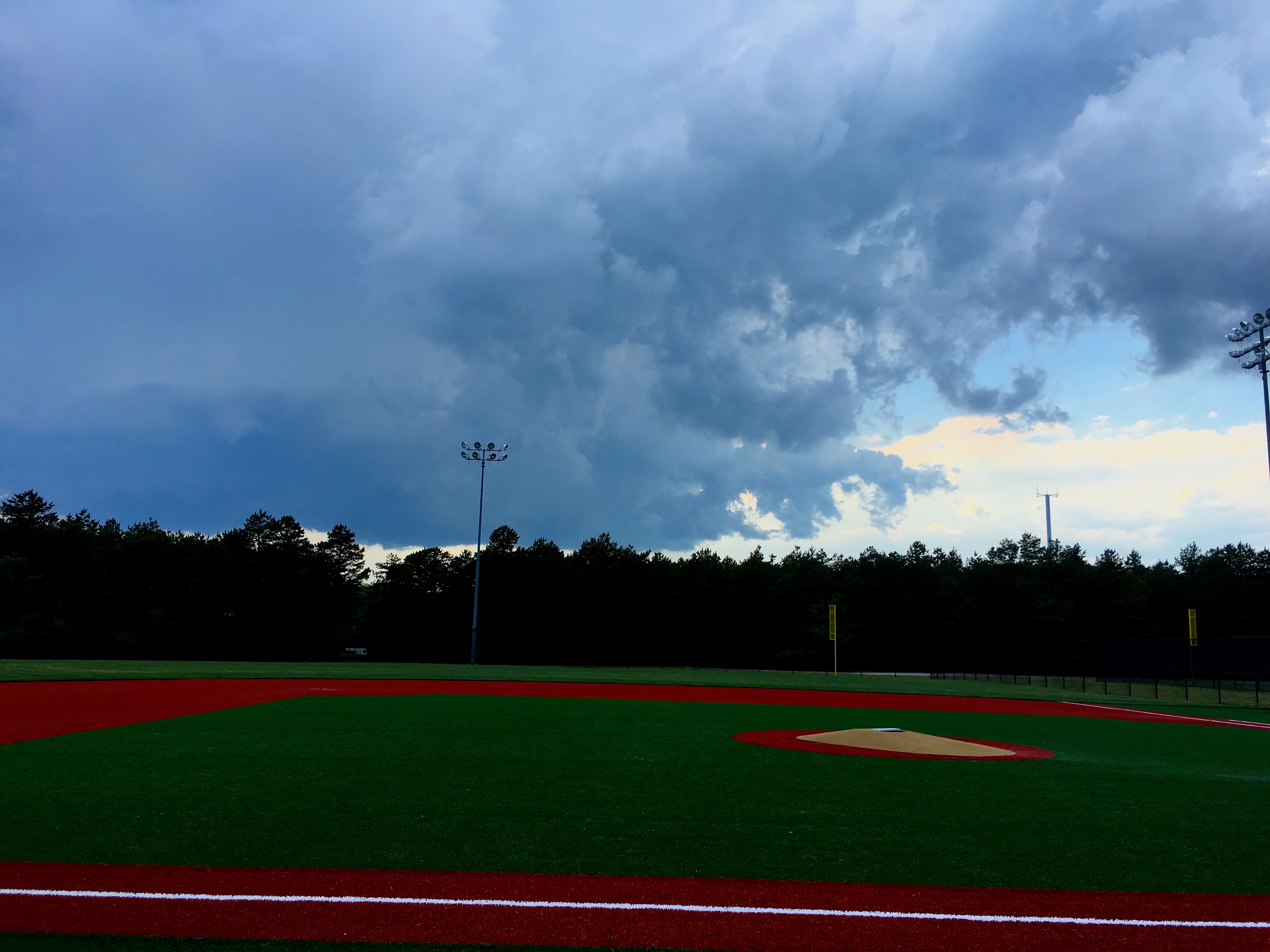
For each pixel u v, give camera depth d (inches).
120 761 526.6
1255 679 1337.4
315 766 513.3
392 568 3469.5
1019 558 4023.1
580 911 263.3
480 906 265.7
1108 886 293.0
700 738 690.2
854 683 1827.0
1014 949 239.8
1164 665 1721.2
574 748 615.2
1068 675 2032.5
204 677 1446.9
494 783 460.1
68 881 284.5
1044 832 366.0
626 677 1822.1
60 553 3043.8
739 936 247.0
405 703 999.0
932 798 439.2
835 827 369.4
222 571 3157.0
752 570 3661.4
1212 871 311.6
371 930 246.1
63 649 2466.8
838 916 262.8
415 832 350.3
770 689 1486.2
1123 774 536.1
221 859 309.1
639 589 3499.0
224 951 231.1
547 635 2933.1
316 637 2810.0
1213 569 4069.9
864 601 3651.6
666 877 296.8
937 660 2532.0
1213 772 550.9
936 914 265.0
